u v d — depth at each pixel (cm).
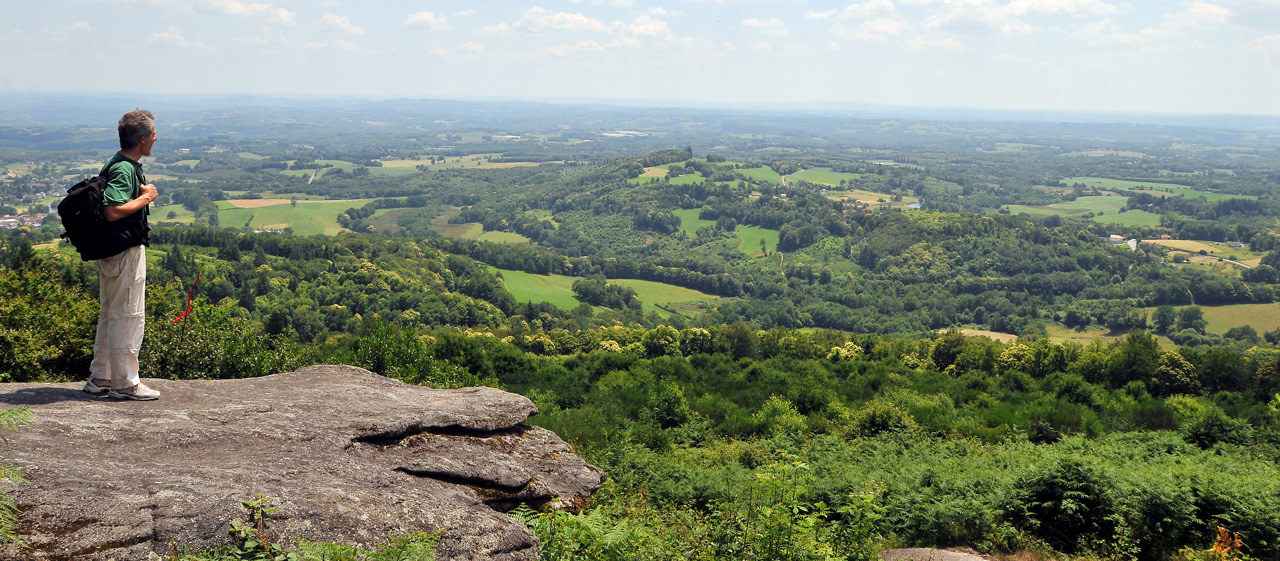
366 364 2166
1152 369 4609
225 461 459
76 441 437
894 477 1611
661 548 664
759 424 2912
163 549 354
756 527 681
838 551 748
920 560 1044
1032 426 2717
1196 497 1148
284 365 1761
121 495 373
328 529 408
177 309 2341
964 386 4312
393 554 385
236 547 364
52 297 1747
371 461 546
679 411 3081
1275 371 4175
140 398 545
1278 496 1117
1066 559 1105
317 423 566
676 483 1667
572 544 512
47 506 350
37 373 1377
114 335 528
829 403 3222
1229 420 2388
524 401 740
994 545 1162
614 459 1941
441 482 564
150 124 520
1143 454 2014
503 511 590
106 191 495
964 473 1492
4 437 406
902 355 6525
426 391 761
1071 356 5375
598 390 3875
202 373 1468
